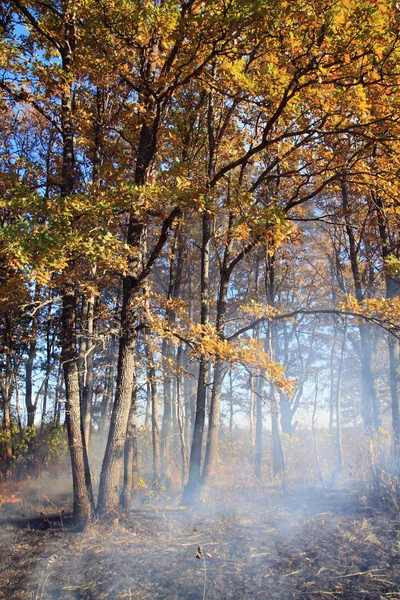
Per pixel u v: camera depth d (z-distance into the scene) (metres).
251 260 13.56
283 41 5.78
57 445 12.77
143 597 4.96
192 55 6.36
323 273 14.68
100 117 9.23
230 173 9.27
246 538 6.25
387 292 10.99
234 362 6.40
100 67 6.84
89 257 6.06
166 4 6.10
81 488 7.26
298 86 6.33
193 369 15.66
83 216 6.22
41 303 6.93
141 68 7.21
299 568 5.32
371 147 7.54
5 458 11.70
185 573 5.42
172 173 6.14
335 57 5.73
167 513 7.71
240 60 6.56
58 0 7.54
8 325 13.72
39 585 5.29
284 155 7.85
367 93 6.33
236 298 11.02
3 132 12.29
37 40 8.32
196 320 15.72
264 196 9.41
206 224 9.66
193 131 10.33
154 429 10.98
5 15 8.17
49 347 16.48
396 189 7.38
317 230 13.95
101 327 10.54
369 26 5.21
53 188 9.34
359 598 4.57
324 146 7.81
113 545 6.32
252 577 5.23
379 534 5.85
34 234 5.64
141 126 8.37
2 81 7.51
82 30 6.61
